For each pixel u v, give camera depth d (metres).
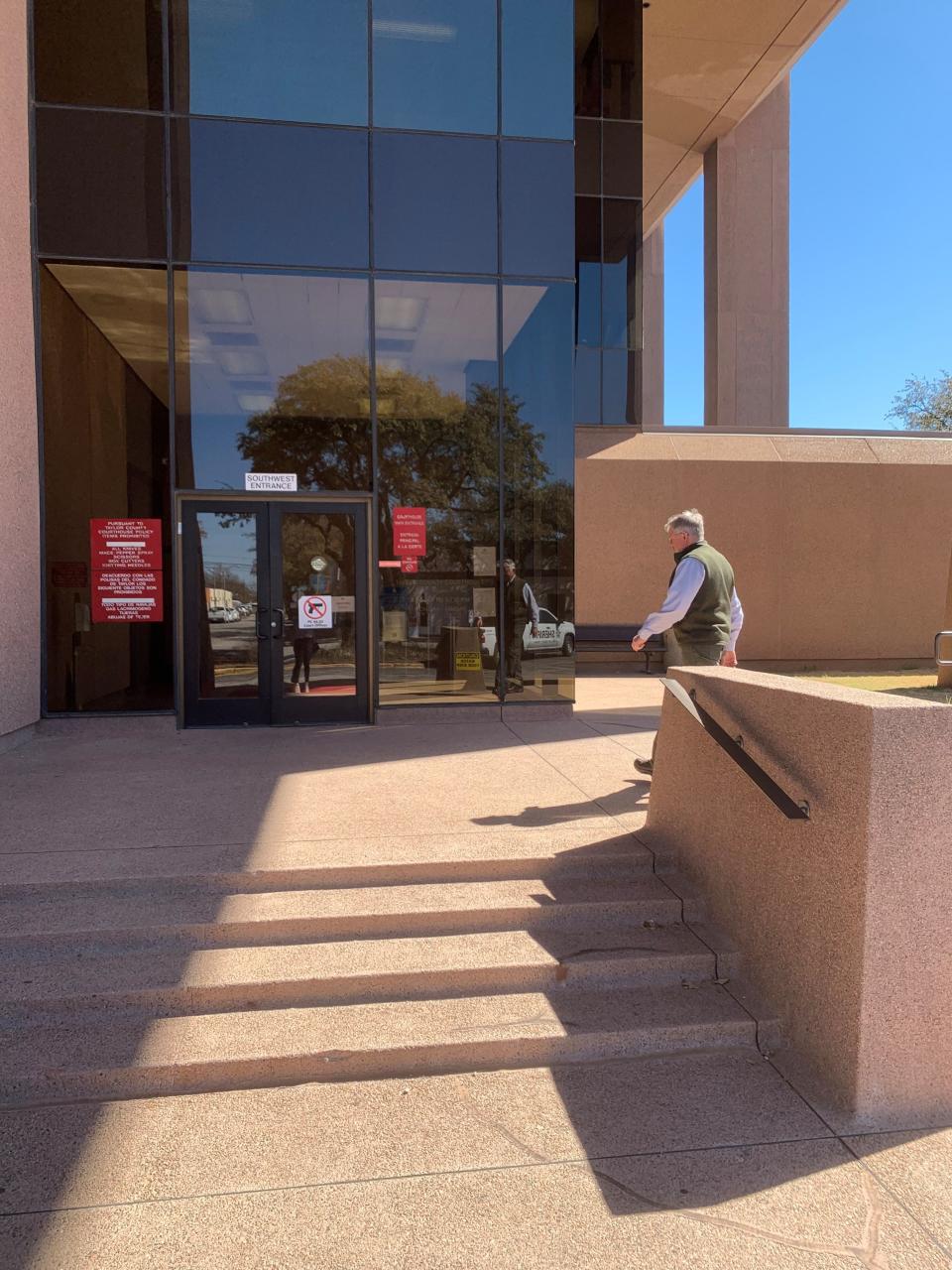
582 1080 3.15
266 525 8.45
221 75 8.26
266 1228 2.40
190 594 8.36
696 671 4.26
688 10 14.34
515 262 8.74
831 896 3.07
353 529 8.60
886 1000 2.90
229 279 8.32
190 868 4.10
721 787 3.98
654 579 14.16
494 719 8.73
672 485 14.17
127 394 8.21
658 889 4.20
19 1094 2.98
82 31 8.05
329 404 8.52
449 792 5.64
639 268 13.87
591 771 6.30
